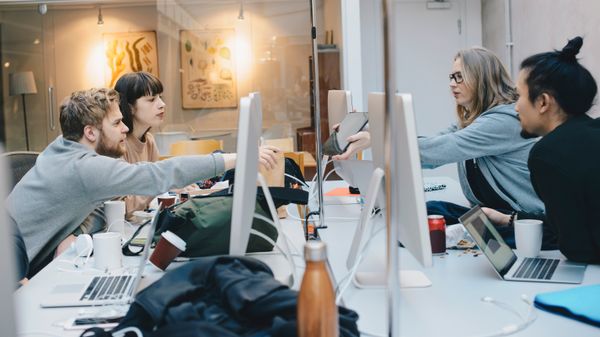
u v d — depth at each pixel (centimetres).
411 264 226
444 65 701
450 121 704
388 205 133
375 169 213
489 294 190
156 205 333
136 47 718
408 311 177
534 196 292
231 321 139
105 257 231
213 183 382
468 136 289
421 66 700
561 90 227
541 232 229
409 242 183
